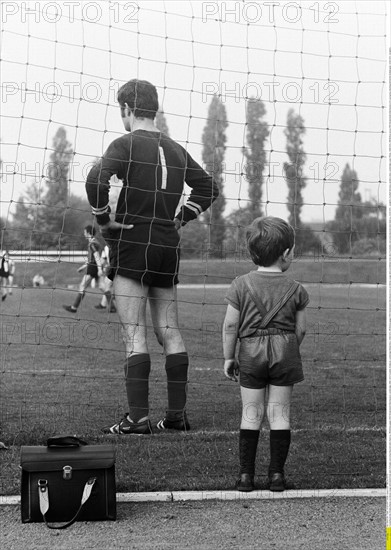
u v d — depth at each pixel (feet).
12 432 20.80
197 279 106.93
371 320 54.85
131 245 21.45
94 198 21.09
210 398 26.50
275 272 17.29
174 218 22.50
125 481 16.63
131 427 20.83
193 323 51.67
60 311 59.77
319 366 34.01
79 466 14.76
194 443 19.80
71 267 104.63
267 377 16.90
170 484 16.49
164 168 21.83
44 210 103.76
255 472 17.49
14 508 15.38
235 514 15.12
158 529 14.38
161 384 29.14
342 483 16.72
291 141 130.41
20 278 102.32
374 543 13.71
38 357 36.11
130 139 21.56
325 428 21.59
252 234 17.30
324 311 62.44
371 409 24.53
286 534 14.14
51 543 13.71
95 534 14.14
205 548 13.50
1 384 28.89
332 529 14.37
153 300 22.13
